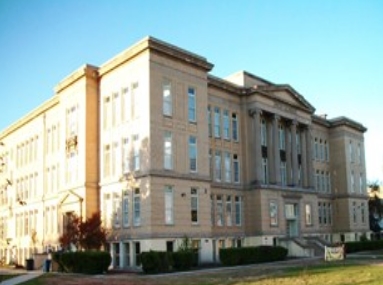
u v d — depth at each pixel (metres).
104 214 40.75
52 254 37.50
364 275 22.95
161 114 37.94
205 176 40.69
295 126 54.00
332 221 64.44
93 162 42.06
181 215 37.88
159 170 36.91
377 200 78.00
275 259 41.34
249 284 21.20
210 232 40.19
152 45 37.59
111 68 41.38
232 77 51.19
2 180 66.38
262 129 50.06
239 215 47.38
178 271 32.25
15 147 63.19
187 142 39.69
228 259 37.53
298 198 52.22
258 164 47.72
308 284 20.52
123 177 38.91
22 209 58.97
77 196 41.81
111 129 41.16
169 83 39.03
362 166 68.69
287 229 51.03
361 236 63.47
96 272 32.59
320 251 48.72
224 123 47.47
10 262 58.25
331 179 65.56
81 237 37.19
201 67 41.88
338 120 65.50
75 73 43.53
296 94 54.00
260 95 49.16
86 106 42.31
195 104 41.09
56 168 50.59
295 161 53.31
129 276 29.02
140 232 36.38
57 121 51.44
